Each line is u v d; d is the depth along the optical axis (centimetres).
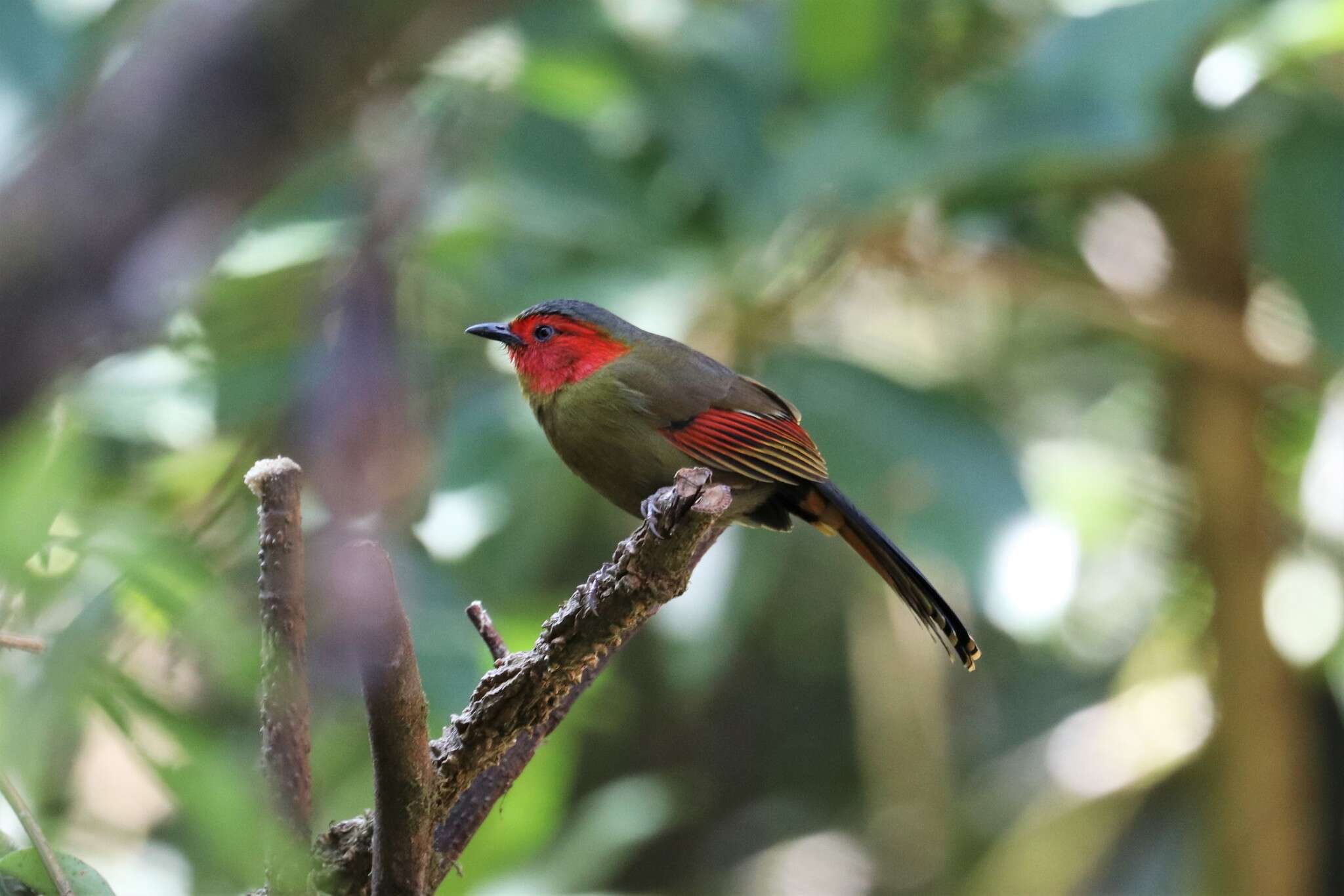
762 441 786
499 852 948
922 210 1272
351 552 393
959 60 1145
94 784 799
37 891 400
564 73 1034
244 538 452
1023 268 1335
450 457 1064
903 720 1681
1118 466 1455
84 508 355
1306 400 1452
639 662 1786
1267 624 1398
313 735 558
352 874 485
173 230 209
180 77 207
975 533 1136
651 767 1822
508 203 1137
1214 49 1192
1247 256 1345
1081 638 1606
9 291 200
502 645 573
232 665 325
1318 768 1562
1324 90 1198
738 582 1178
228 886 342
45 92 653
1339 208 1164
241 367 956
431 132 666
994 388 1496
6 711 311
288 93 212
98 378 876
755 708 1827
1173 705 1547
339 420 390
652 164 1218
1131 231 1380
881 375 1207
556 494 1102
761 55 1212
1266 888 1402
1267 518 1412
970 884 1559
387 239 427
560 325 818
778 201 1120
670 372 798
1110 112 1073
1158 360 1466
